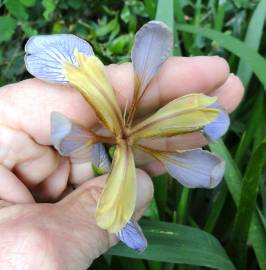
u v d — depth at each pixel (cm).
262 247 15
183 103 12
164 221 16
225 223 17
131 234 12
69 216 12
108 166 13
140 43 12
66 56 12
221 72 14
